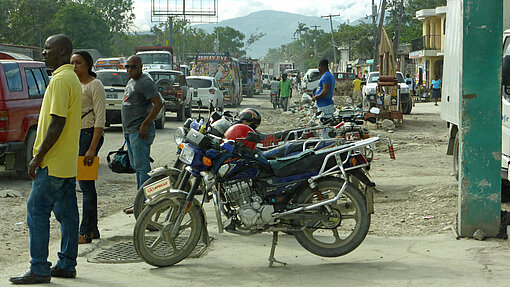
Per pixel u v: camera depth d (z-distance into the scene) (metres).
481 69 6.25
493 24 6.21
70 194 5.20
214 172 5.61
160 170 6.81
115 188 10.37
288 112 29.06
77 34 70.19
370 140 5.79
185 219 7.51
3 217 8.02
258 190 5.67
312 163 5.68
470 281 4.89
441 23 49.97
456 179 10.07
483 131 6.30
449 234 6.70
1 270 5.62
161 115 20.38
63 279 5.19
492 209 6.38
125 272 5.46
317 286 4.91
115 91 18.53
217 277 5.26
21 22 67.31
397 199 8.80
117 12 87.25
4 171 11.80
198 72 35.69
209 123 6.41
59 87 4.87
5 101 10.11
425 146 15.73
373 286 4.86
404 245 6.28
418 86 46.91
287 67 102.88
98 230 7.00
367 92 26.02
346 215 5.74
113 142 16.36
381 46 22.41
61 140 4.95
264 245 6.47
